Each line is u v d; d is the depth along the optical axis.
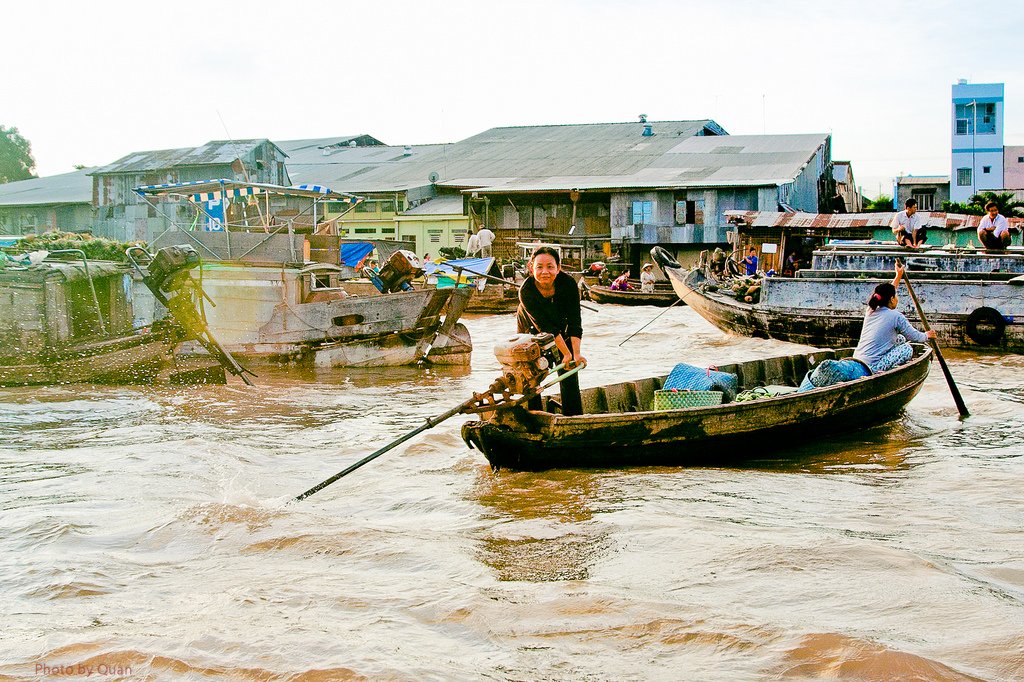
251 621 3.86
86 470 7.28
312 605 4.05
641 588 4.24
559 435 6.82
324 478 7.05
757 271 30.91
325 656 3.47
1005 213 37.88
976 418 9.32
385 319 15.62
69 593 4.27
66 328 13.85
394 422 9.80
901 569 4.43
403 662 3.41
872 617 3.85
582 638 3.65
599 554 4.82
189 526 5.37
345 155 55.78
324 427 9.50
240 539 5.14
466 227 43.78
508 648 3.56
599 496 6.20
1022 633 3.62
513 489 6.46
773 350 16.70
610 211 40.28
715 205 37.84
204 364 13.20
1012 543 5.03
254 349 15.41
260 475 7.12
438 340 16.19
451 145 54.28
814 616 3.86
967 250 18.00
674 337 19.81
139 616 3.97
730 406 7.17
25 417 10.21
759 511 5.75
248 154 41.56
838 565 4.50
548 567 4.61
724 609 3.94
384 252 37.84
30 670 3.39
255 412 10.59
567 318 7.02
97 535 5.32
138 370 13.00
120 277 15.41
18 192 49.00
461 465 7.39
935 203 49.25
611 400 8.47
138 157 44.41
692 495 6.22
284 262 15.57
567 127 54.75
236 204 18.53
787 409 7.48
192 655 3.49
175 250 12.33
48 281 13.48
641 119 50.59
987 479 6.69
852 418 8.18
